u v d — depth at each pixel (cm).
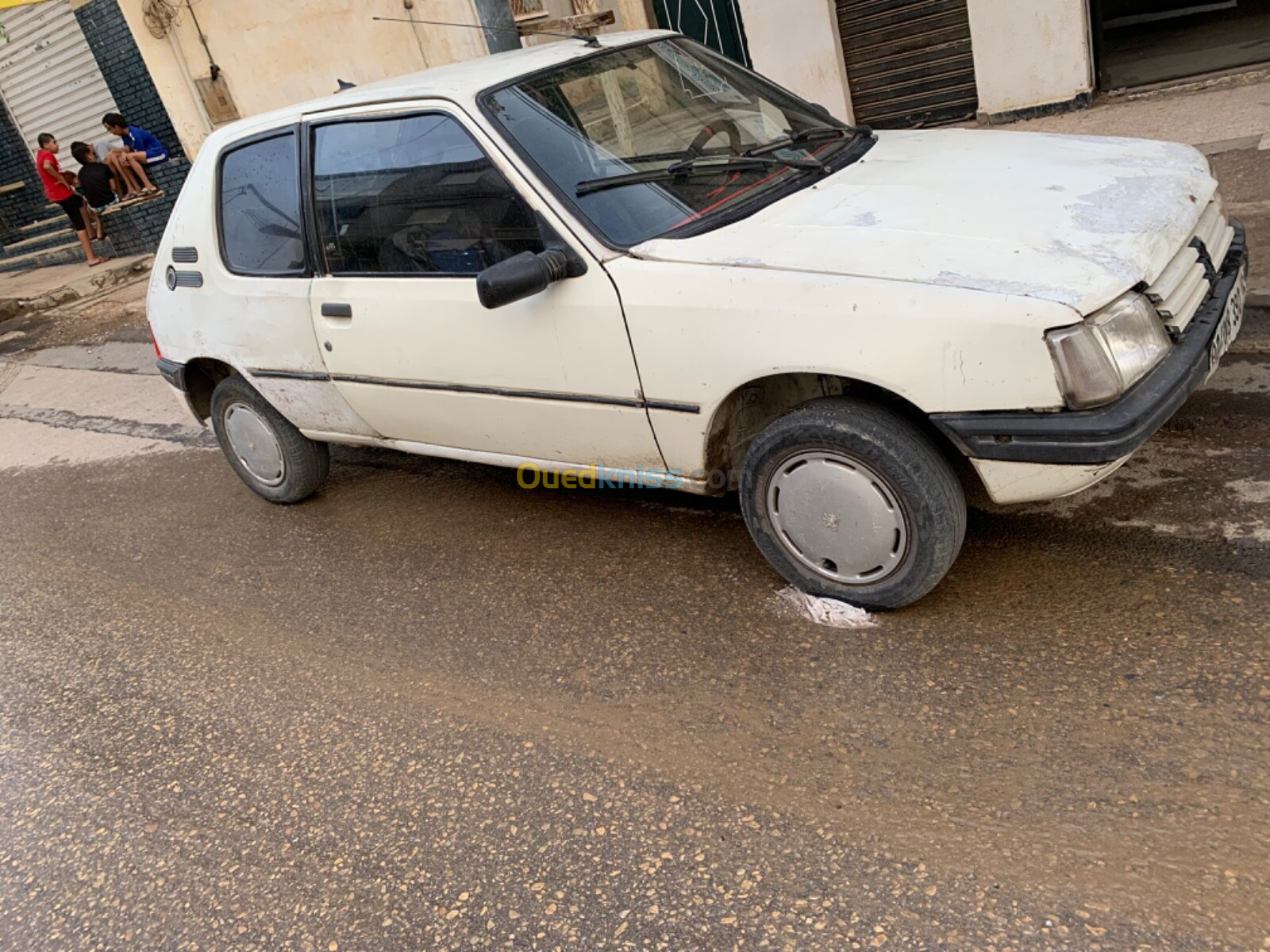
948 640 314
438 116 364
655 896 251
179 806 323
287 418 480
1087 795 250
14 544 566
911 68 878
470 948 249
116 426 740
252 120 442
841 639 327
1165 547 332
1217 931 212
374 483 543
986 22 816
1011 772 262
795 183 353
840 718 294
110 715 382
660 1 996
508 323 354
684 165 350
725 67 430
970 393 274
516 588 406
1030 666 296
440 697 348
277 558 482
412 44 1057
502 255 353
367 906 269
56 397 858
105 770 350
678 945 237
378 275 395
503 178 345
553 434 374
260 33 1123
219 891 285
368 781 315
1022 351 264
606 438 359
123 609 462
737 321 303
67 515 594
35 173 1548
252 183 435
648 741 304
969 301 269
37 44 1390
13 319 1231
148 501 588
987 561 349
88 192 1354
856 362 286
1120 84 838
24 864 314
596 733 312
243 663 397
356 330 405
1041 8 791
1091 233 287
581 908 253
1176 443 390
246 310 448
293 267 427
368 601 423
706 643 342
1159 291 279
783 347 296
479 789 301
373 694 358
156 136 1338
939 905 231
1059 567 335
